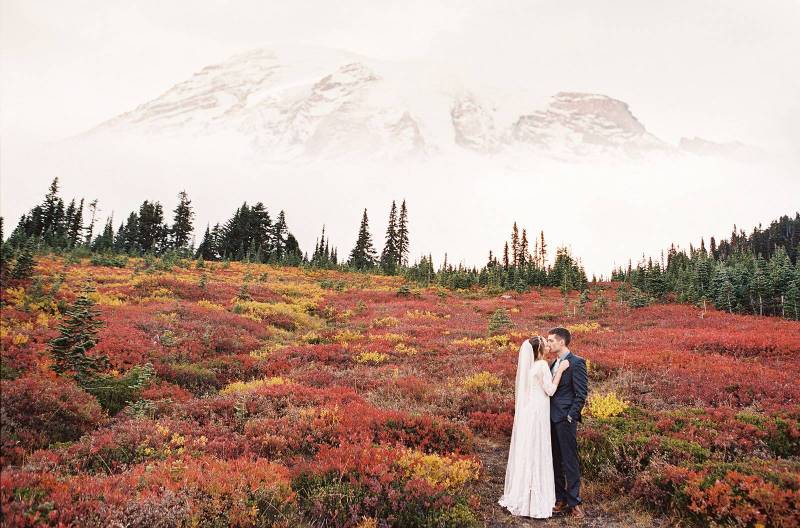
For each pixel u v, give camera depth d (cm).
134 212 9169
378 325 2716
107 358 1224
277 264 6919
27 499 521
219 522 547
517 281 5928
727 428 894
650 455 765
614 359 1616
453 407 1117
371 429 873
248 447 786
